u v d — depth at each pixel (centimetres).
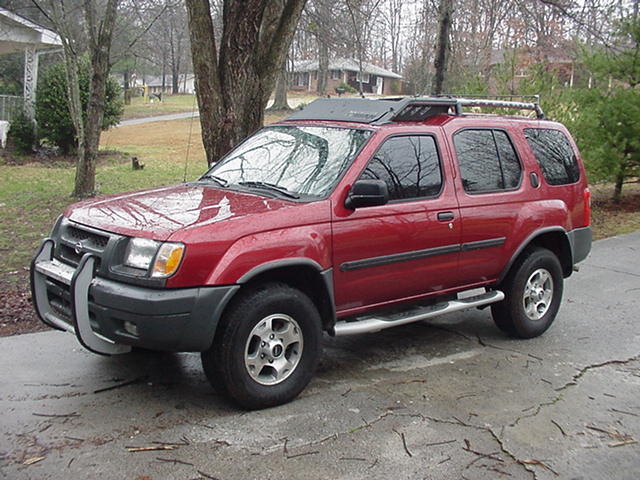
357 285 498
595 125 1346
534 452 414
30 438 405
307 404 468
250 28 816
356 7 1229
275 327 459
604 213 1402
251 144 593
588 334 652
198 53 809
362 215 489
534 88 1312
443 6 1198
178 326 411
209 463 383
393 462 393
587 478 387
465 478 380
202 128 842
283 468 381
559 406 482
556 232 641
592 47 1440
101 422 429
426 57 2417
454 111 598
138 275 414
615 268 934
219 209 461
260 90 857
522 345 616
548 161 647
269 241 441
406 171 525
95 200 517
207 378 481
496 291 606
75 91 1281
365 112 558
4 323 616
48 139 1953
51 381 492
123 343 424
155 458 386
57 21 1258
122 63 3934
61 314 469
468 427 443
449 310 559
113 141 2561
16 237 955
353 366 549
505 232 589
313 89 6100
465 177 565
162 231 419
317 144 538
